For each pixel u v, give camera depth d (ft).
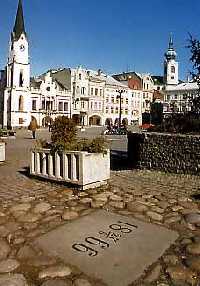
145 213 17.80
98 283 11.20
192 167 31.60
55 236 14.69
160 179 28.04
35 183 24.13
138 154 36.45
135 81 263.49
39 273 11.73
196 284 11.17
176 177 29.50
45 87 209.15
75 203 19.30
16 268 12.03
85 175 22.07
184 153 32.24
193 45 47.29
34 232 15.06
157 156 34.47
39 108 207.51
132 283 11.22
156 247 13.74
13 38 202.69
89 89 228.84
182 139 32.35
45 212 17.67
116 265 12.32
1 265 12.17
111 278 11.48
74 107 221.66
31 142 79.36
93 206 18.81
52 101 212.23
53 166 23.94
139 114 264.11
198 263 12.41
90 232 15.17
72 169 22.38
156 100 273.33
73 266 12.23
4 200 19.72
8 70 204.74
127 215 17.44
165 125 40.19
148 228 15.70
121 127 149.69
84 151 22.61
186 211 18.13
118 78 271.90
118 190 22.53
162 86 301.22
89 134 123.95
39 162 25.17
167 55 301.84
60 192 21.52
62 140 23.45
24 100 201.46
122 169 36.32
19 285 10.99
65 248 13.58
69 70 222.89
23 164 35.35
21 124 200.64
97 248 13.62
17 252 13.19
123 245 13.92
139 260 12.67
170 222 16.53
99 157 23.16
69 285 11.05
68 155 22.65
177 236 14.83
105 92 238.27
